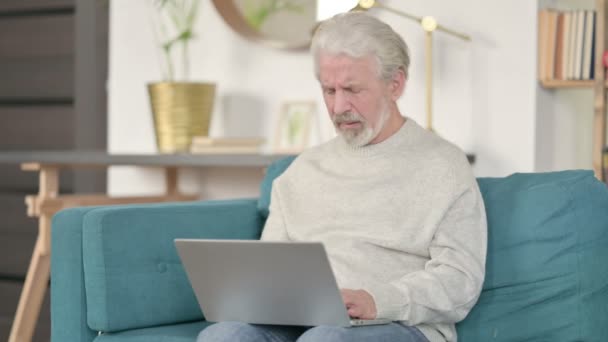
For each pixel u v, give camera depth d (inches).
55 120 173.6
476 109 132.0
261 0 144.9
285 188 100.7
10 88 177.9
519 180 97.7
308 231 96.3
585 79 127.0
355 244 92.4
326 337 78.4
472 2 131.8
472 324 94.6
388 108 93.2
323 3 125.4
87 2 169.0
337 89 91.5
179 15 152.9
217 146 138.6
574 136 140.5
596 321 91.4
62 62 172.4
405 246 90.3
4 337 172.9
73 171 171.8
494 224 95.2
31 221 173.2
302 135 141.6
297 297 81.3
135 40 157.4
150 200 145.4
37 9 174.4
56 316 99.7
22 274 173.8
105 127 168.4
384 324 83.4
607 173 127.2
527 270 92.6
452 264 86.4
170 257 100.6
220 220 105.7
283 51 145.3
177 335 93.0
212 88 144.2
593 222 92.2
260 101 147.5
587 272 91.2
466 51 132.3
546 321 91.8
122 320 96.7
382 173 93.6
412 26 135.7
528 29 128.8
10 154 140.8
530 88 128.8
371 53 90.9
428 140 94.3
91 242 96.6
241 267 82.2
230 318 86.6
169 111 142.6
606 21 128.0
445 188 90.0
